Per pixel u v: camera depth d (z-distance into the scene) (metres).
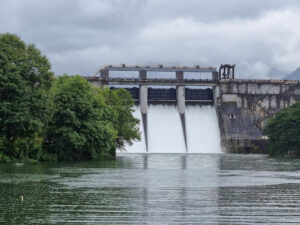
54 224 42.09
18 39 121.75
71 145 136.25
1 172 89.00
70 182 73.12
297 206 51.91
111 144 150.12
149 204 52.56
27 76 119.31
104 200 54.97
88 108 136.88
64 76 150.88
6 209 48.34
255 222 43.75
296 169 114.56
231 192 63.34
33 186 66.62
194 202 54.28
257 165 134.12
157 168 115.31
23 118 111.56
